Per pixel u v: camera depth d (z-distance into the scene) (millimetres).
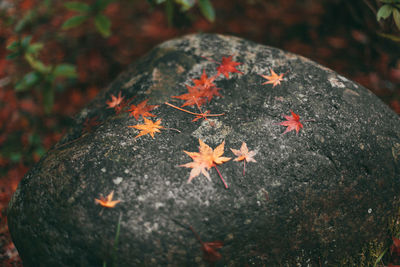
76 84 1399
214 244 843
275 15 1530
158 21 1608
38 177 898
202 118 935
